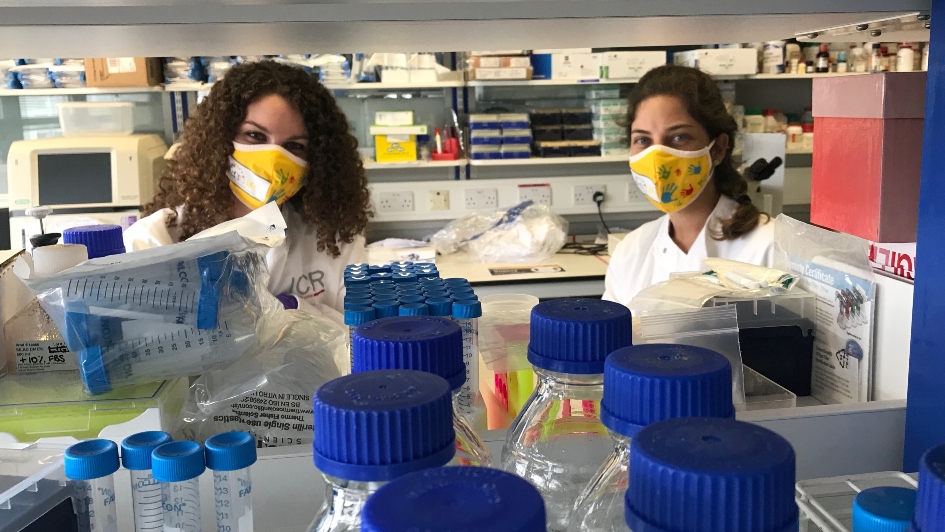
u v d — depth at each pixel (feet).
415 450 1.37
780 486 1.20
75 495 1.93
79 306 2.30
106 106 11.75
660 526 1.22
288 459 2.28
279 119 5.74
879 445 2.53
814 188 3.08
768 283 3.51
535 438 2.16
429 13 2.41
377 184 12.55
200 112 5.88
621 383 1.52
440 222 13.10
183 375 2.47
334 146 6.05
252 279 2.60
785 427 2.47
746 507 1.18
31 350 2.60
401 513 1.10
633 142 6.54
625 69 11.82
